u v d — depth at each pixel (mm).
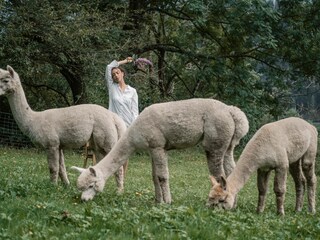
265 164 8656
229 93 23156
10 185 8953
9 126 21000
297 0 23062
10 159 15953
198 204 8945
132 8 23172
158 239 5957
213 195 8172
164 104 8875
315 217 8539
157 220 6812
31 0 19062
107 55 20031
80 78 21562
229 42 24859
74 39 19312
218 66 23109
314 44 23641
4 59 20078
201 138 8898
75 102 22281
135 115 11219
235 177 8531
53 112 10062
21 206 7156
